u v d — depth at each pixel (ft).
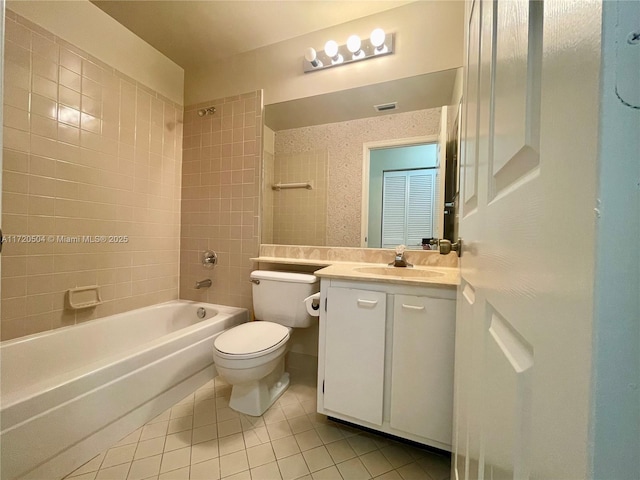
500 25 1.55
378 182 5.82
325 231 6.22
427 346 3.76
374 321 4.03
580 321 0.74
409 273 5.07
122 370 4.15
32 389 3.31
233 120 6.95
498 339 1.44
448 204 5.31
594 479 0.68
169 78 7.13
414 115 5.52
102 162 5.72
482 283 1.82
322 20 5.81
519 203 1.19
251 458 3.84
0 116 1.55
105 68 5.72
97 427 3.80
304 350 6.30
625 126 0.66
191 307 7.10
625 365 0.66
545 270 0.94
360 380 4.12
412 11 5.37
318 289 5.57
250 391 4.85
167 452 3.89
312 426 4.52
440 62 5.21
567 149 0.82
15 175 4.48
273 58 6.55
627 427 0.66
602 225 0.67
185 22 5.87
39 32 4.68
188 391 5.31
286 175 6.52
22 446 3.09
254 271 6.23
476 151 2.15
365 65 5.76
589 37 0.72
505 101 1.42
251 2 5.34
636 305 0.65
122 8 5.52
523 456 1.08
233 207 6.97
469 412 2.11
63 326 5.16
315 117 6.25
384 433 4.33
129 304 6.33
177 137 7.41
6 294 4.44
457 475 2.65
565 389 0.80
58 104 4.97
